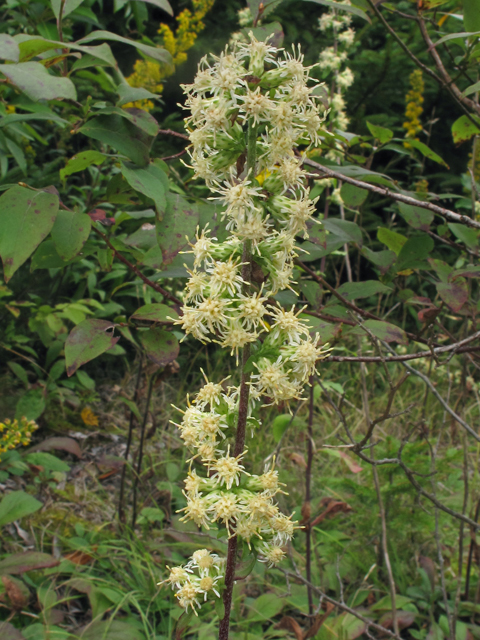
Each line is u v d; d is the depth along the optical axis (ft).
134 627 7.30
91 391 12.92
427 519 8.58
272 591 8.43
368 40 16.98
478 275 6.08
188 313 3.78
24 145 11.76
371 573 8.66
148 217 6.86
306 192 3.69
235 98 3.46
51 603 7.51
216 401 4.05
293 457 7.82
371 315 6.64
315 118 3.63
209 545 8.59
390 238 7.54
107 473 10.90
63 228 5.05
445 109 17.80
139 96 5.60
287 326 3.83
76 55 5.70
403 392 14.33
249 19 9.63
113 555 8.73
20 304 10.50
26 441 8.89
